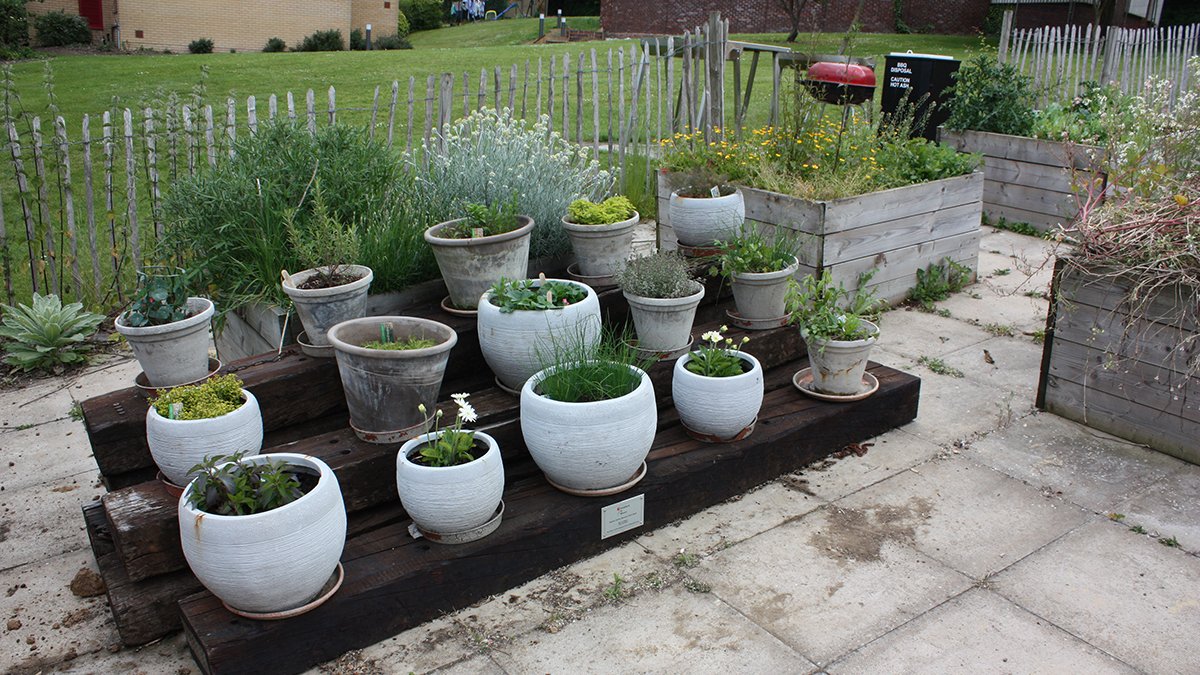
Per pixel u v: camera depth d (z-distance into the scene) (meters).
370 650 2.90
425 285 4.33
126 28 24.48
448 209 4.63
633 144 8.33
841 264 5.43
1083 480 3.82
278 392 3.58
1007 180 7.51
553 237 4.64
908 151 6.11
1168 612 2.98
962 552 3.34
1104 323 4.09
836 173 5.70
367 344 3.32
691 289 3.96
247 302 4.11
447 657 2.86
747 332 4.48
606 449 3.19
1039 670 2.73
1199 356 3.77
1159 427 4.01
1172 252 3.79
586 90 12.65
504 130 4.87
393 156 4.90
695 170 5.00
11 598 3.24
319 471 2.81
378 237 4.28
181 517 2.60
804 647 2.86
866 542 3.42
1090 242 4.03
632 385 3.38
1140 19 22.03
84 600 3.23
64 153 5.64
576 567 3.32
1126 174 4.83
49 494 3.92
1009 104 7.51
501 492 3.12
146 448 3.46
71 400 4.86
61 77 13.79
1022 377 4.82
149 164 5.81
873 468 3.98
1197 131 5.00
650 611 3.06
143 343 3.34
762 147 6.14
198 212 4.19
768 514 3.64
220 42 25.52
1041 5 22.59
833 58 8.73
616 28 25.94
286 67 14.90
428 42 29.89
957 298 6.05
